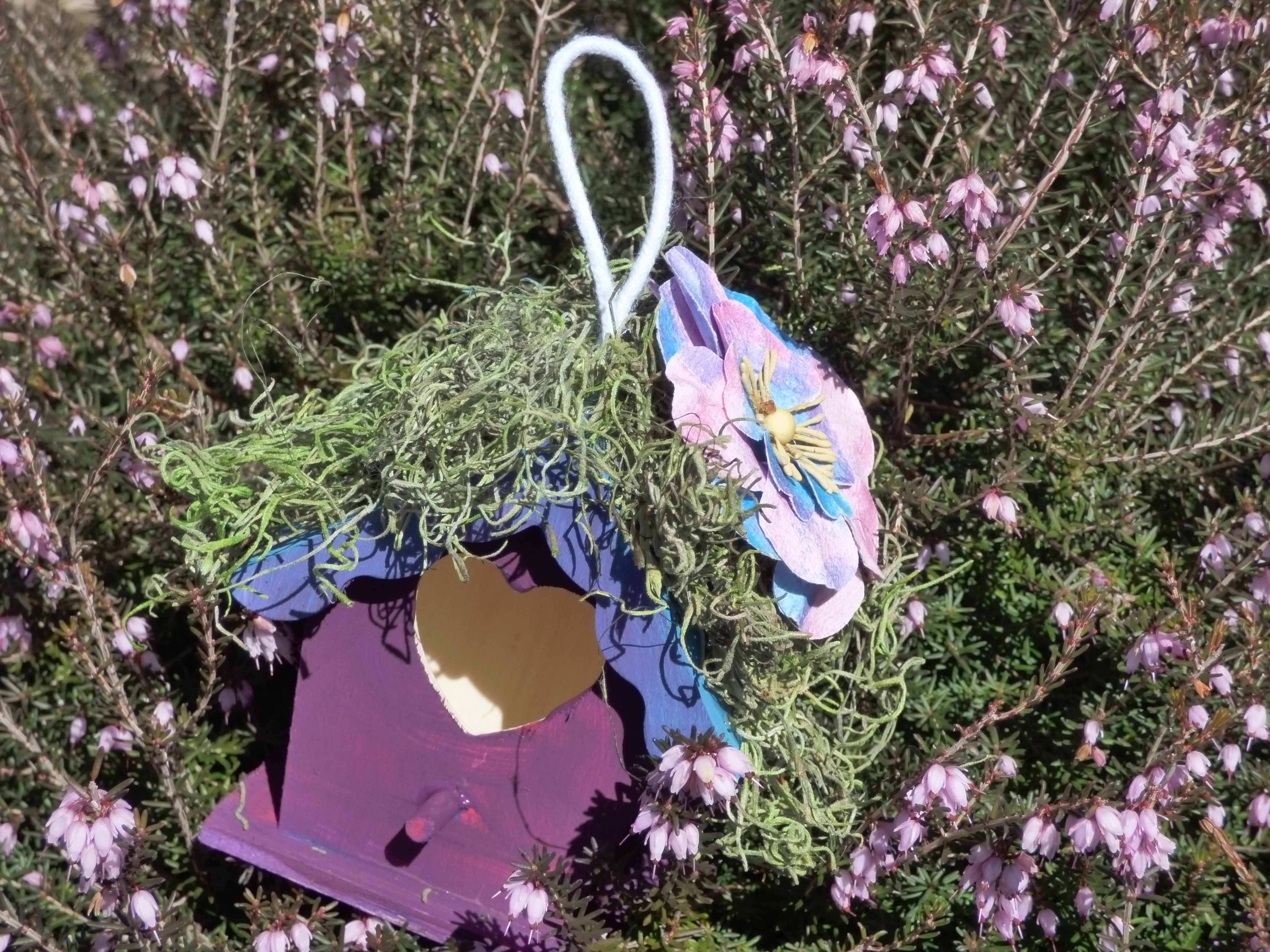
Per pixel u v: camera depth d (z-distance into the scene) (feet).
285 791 5.87
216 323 7.55
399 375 5.82
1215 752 6.20
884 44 7.78
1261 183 7.30
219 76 7.47
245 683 6.94
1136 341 6.77
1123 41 5.82
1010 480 6.22
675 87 8.02
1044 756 6.62
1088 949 6.33
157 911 5.48
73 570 6.18
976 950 5.71
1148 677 6.51
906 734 6.64
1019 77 7.17
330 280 7.88
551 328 5.61
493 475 5.03
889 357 6.82
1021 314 5.90
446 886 5.75
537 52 7.32
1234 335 6.82
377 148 7.91
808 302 6.86
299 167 7.88
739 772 4.64
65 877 6.69
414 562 5.21
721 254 7.07
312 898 6.27
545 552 5.21
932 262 5.98
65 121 8.06
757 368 5.29
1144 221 6.23
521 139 7.67
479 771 5.61
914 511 6.66
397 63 8.00
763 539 5.02
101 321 7.59
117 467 7.17
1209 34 6.11
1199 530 6.92
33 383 7.06
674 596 5.14
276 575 5.28
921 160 7.41
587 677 6.14
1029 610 7.02
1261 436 6.73
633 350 5.37
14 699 6.88
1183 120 6.28
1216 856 6.13
